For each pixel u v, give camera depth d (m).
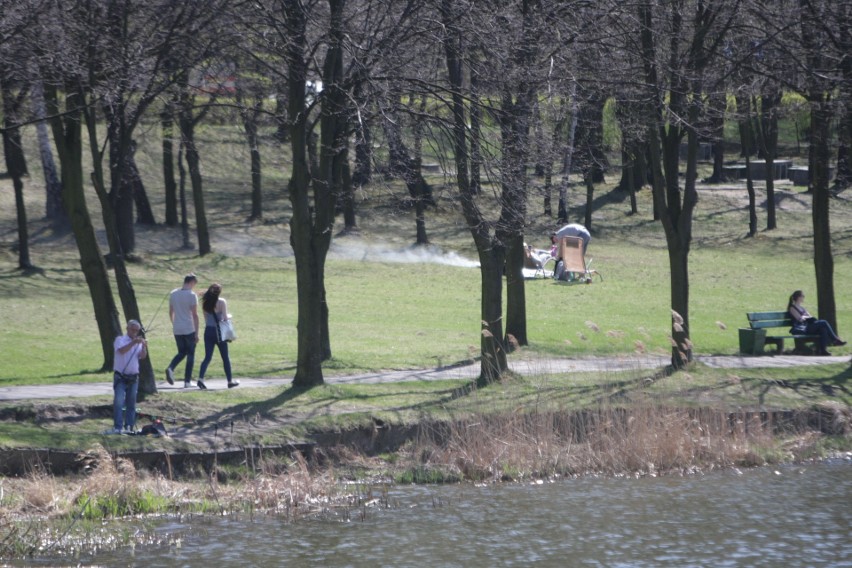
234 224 186.75
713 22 79.06
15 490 51.59
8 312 108.62
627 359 89.19
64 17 66.06
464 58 67.12
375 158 67.25
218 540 47.91
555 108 72.19
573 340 99.94
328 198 72.19
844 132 96.62
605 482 60.94
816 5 83.12
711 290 141.38
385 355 90.12
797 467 65.44
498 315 76.06
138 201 179.62
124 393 59.16
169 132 139.50
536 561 45.12
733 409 71.44
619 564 44.78
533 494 57.59
